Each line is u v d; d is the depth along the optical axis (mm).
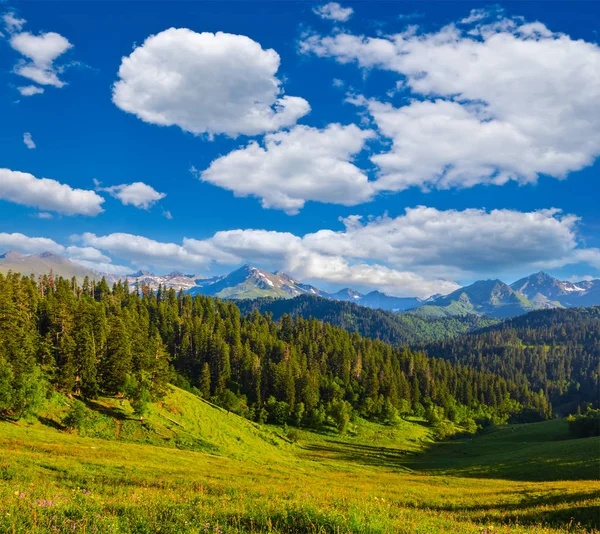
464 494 43000
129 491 20172
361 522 12836
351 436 155125
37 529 10078
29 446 46969
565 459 82375
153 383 98875
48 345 95500
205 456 71125
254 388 169375
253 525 12445
